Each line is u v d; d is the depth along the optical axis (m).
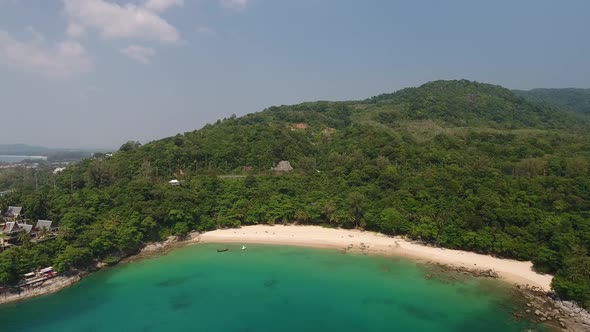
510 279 79.44
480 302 71.06
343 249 100.94
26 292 75.31
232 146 166.62
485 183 109.50
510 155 136.88
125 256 97.25
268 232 114.31
